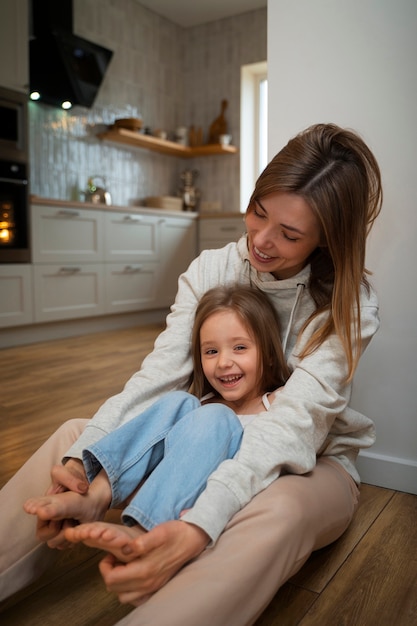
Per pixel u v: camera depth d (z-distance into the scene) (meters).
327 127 1.04
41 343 3.75
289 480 0.92
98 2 4.54
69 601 0.97
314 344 1.06
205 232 5.00
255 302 1.12
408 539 1.17
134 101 4.96
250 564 0.77
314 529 0.89
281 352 1.13
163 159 5.36
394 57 1.32
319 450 1.12
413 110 1.31
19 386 2.54
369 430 1.18
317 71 1.42
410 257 1.35
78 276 4.00
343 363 1.03
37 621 0.91
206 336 1.11
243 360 1.09
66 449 1.02
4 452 1.69
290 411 0.95
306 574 1.03
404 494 1.40
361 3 1.35
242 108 5.12
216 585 0.73
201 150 5.13
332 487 0.99
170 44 5.28
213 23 5.21
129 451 0.94
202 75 5.32
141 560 0.75
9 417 2.06
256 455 0.89
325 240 1.02
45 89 4.06
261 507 0.83
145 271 4.57
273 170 0.97
